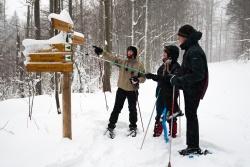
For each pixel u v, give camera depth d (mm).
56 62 4789
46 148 4688
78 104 8469
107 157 4590
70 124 5109
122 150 4855
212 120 7332
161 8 34531
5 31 42000
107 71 12516
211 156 4656
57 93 6922
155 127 5559
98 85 17438
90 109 7512
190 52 4492
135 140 5355
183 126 6363
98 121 6277
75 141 5039
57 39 4766
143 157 4578
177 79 4531
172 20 36688
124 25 28484
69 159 4270
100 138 5379
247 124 7031
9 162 4152
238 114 8172
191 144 4699
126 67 5441
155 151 4832
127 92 5602
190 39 4578
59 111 6922
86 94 10914
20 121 6164
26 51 4820
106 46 12594
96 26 26875
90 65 18562
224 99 10750
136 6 27781
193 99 4570
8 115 6902
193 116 4664
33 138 5121
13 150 4582
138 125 6418
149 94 11539
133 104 5660
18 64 20953
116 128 6121
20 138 5109
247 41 43844
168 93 5273
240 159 4648
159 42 33344
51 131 5500
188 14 46781
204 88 4582
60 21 4512
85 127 5820
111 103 8703
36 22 17609
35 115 6754
